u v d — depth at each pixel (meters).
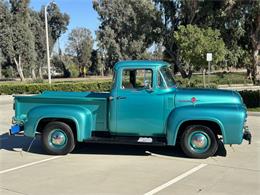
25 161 8.93
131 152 9.63
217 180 7.31
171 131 8.84
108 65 83.69
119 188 6.89
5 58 59.53
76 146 10.34
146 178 7.46
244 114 8.64
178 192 6.65
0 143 10.98
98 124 9.41
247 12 38.44
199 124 8.88
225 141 8.69
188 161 8.71
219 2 40.94
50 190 6.82
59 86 34.56
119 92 9.18
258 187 6.91
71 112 9.20
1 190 6.84
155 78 9.08
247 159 8.86
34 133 9.38
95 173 7.84
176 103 8.98
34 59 59.38
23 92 34.12
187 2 42.84
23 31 56.34
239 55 42.12
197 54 36.16
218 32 37.91
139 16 46.06
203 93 9.04
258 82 39.94
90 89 35.84
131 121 9.17
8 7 55.12
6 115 17.89
